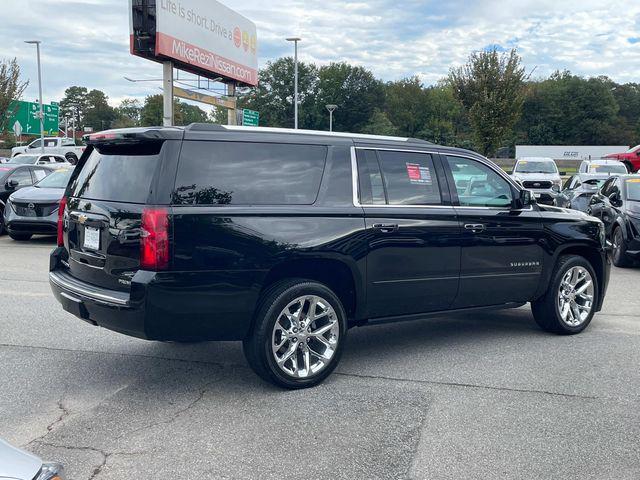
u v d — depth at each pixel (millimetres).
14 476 1967
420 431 4102
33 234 13641
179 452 3783
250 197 4645
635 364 5551
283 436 4020
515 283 6133
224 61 25688
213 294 4457
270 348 4703
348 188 5121
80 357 5652
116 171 4703
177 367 5426
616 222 11555
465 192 5852
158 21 19922
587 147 58094
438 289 5621
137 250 4340
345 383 5039
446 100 97000
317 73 90500
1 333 6363
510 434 4062
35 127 56594
